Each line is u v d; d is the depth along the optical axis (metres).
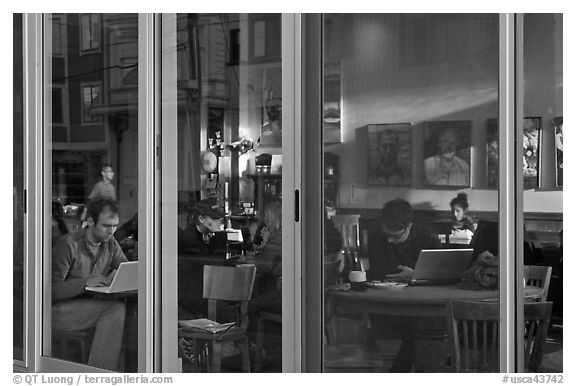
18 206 4.91
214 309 4.02
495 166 3.48
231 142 3.98
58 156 4.66
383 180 3.65
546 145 3.41
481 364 3.51
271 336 3.86
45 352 4.71
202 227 4.06
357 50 3.70
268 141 3.87
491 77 3.49
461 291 3.54
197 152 4.07
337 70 3.73
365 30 3.69
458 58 3.54
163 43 4.18
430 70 3.58
